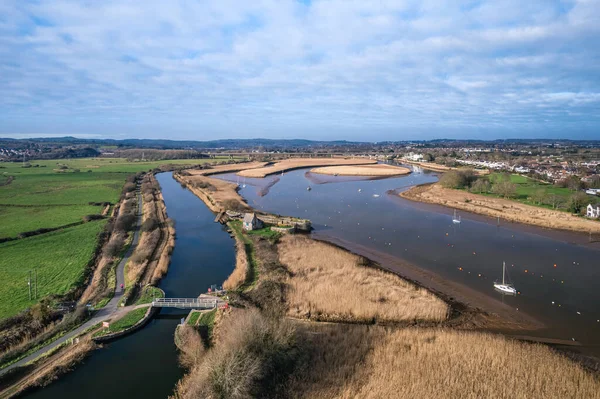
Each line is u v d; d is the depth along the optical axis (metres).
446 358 37.03
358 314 47.00
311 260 64.75
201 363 35.56
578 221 91.75
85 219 97.62
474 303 50.88
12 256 68.00
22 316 44.38
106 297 51.06
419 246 75.19
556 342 41.69
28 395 33.16
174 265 66.19
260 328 36.97
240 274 58.25
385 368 35.75
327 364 36.81
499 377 34.03
